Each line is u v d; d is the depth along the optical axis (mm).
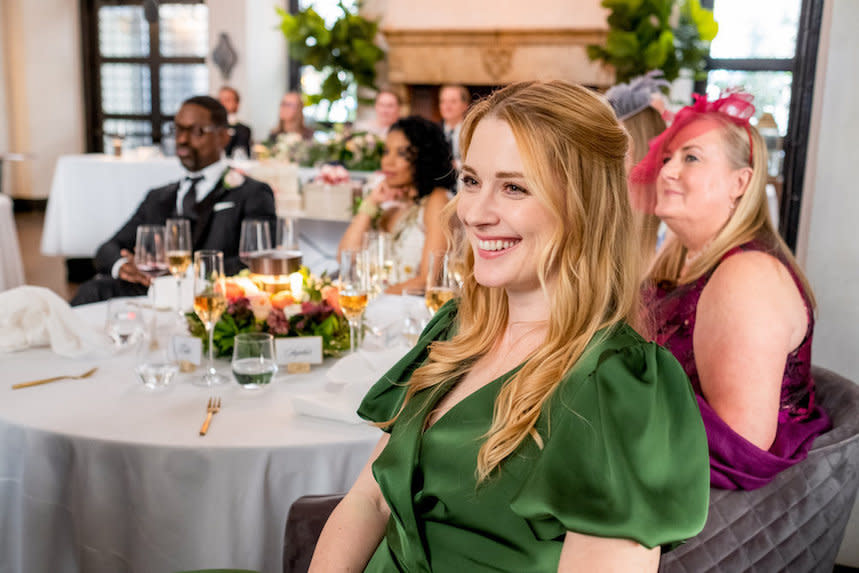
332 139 6164
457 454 1001
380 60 8891
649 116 2455
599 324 973
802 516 1545
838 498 1604
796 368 1693
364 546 1245
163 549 1630
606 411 893
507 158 972
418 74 8609
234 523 1611
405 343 2201
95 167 6191
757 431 1549
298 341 2037
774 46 8102
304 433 1660
